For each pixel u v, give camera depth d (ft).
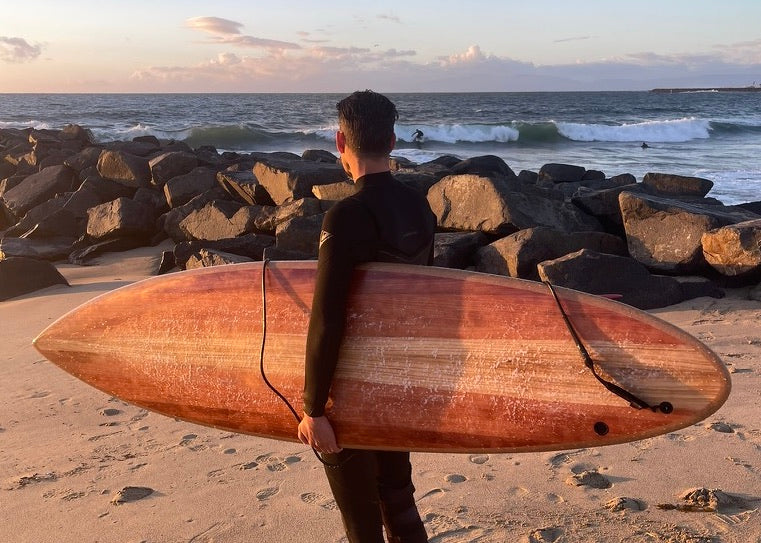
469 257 27.84
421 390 6.84
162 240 41.55
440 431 6.84
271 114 202.08
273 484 11.93
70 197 46.70
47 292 31.53
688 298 23.94
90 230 41.16
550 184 44.98
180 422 15.69
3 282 31.22
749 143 120.37
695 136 132.16
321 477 12.12
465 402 6.79
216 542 10.03
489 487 11.31
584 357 6.56
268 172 38.40
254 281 7.71
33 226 46.34
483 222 28.71
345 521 7.25
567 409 6.59
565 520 10.07
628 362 6.44
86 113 197.47
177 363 8.00
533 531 9.78
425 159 90.27
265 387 7.45
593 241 27.02
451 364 6.83
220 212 37.65
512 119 173.58
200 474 12.59
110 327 8.46
